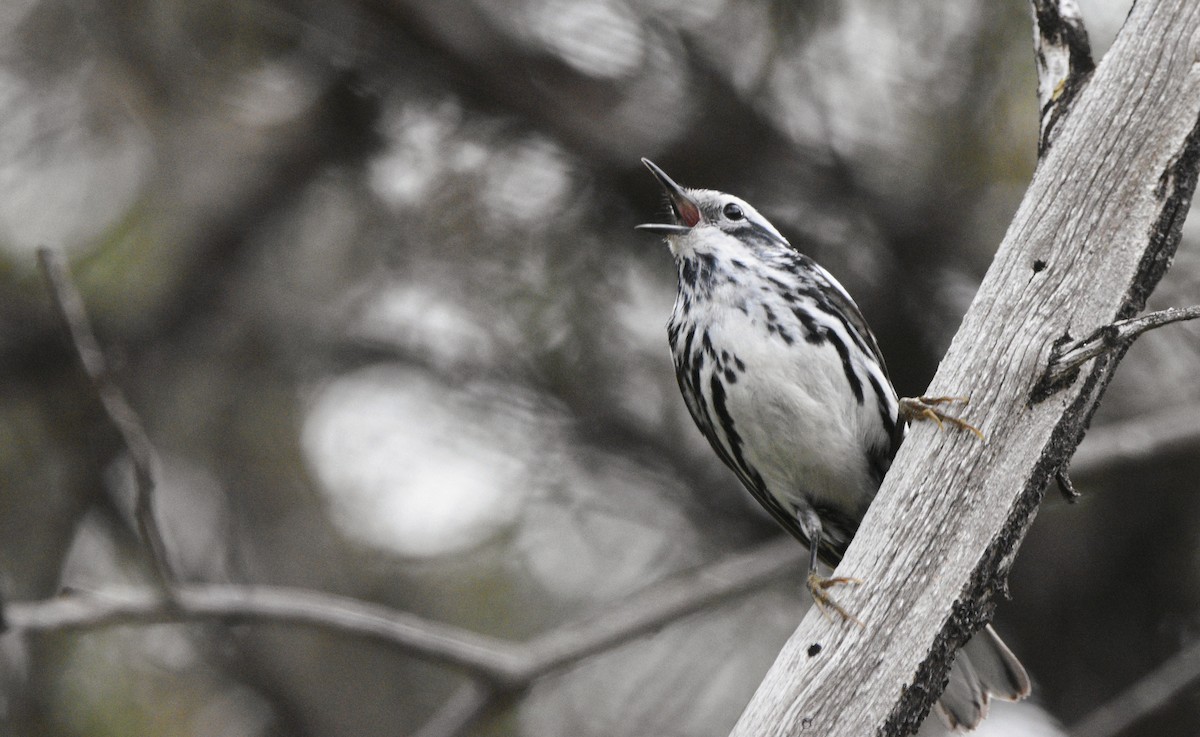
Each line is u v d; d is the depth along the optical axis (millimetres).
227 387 12742
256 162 12406
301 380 12688
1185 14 6168
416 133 12023
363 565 12586
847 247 11766
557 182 11961
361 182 12258
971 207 11352
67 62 12156
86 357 7969
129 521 12492
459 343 12125
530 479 12289
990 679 7914
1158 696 9953
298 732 12273
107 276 12359
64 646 11656
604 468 12234
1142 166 6074
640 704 12539
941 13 11102
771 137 11602
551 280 11922
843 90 11430
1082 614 12281
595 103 11641
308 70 12047
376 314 12344
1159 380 12000
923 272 11609
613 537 12719
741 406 8844
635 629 9625
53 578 12211
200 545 12500
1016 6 10984
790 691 5797
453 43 11422
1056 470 5945
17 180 12398
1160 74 6137
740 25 11477
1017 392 5949
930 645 5805
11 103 12234
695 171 11750
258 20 11797
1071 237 6062
